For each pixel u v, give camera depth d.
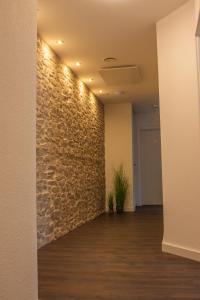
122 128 8.57
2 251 0.95
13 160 1.05
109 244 4.20
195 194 3.29
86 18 3.95
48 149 4.43
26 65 1.19
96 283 2.58
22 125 1.13
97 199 7.54
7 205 1.00
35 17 1.30
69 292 2.37
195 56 3.34
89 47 4.84
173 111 3.61
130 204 8.29
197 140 3.27
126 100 8.33
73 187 5.65
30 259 1.15
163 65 3.80
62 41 4.57
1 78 0.99
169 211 3.64
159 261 3.27
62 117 5.16
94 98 7.64
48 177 4.40
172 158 3.60
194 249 3.29
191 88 3.38
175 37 3.65
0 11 1.01
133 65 5.67
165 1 3.53
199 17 3.03
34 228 1.20
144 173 9.87
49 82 4.62
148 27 4.20
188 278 2.68
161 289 2.42
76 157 5.92
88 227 5.74
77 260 3.37
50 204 4.45
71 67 5.70
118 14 3.86
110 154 8.55
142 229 5.43
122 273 2.86
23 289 1.09
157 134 9.91
